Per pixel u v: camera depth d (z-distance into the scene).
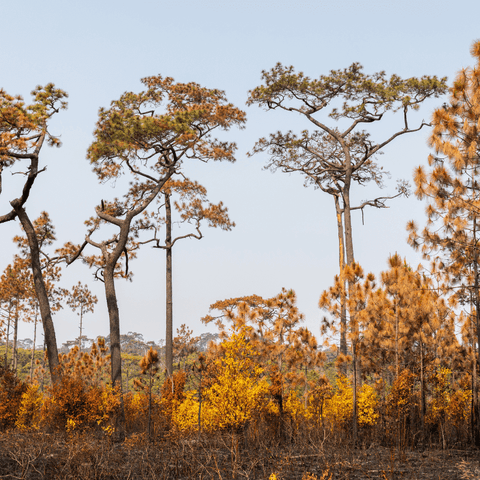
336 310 16.05
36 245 20.38
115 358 18.55
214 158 22.41
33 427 16.52
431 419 16.16
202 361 14.53
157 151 20.41
